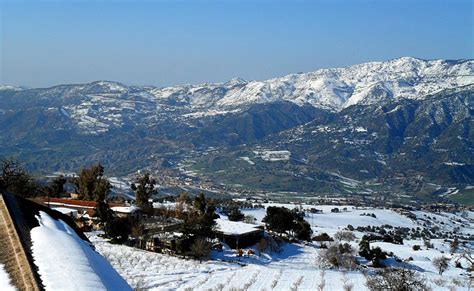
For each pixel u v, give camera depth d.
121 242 77.25
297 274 70.75
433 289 68.56
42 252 16.06
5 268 14.89
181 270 64.50
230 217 130.62
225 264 73.38
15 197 21.02
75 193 109.12
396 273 59.66
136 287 49.56
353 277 71.88
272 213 119.12
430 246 143.75
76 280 14.51
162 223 93.38
